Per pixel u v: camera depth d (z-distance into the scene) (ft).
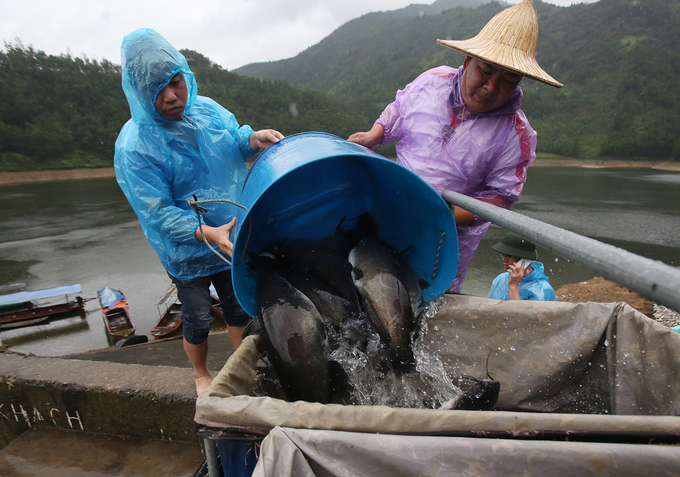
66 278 63.31
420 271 7.18
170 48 7.23
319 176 7.55
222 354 14.07
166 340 19.27
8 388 9.22
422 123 8.05
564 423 3.46
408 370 5.50
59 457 8.50
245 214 5.38
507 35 6.84
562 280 46.19
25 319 44.34
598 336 5.68
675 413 4.75
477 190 8.63
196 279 8.13
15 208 137.08
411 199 6.98
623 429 3.46
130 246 82.33
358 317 5.90
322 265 6.44
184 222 7.06
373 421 3.51
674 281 2.08
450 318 6.32
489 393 5.07
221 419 3.90
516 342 6.07
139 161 7.29
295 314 5.22
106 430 9.01
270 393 5.51
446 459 3.21
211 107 8.61
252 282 6.74
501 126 7.77
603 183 180.65
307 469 3.28
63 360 9.93
